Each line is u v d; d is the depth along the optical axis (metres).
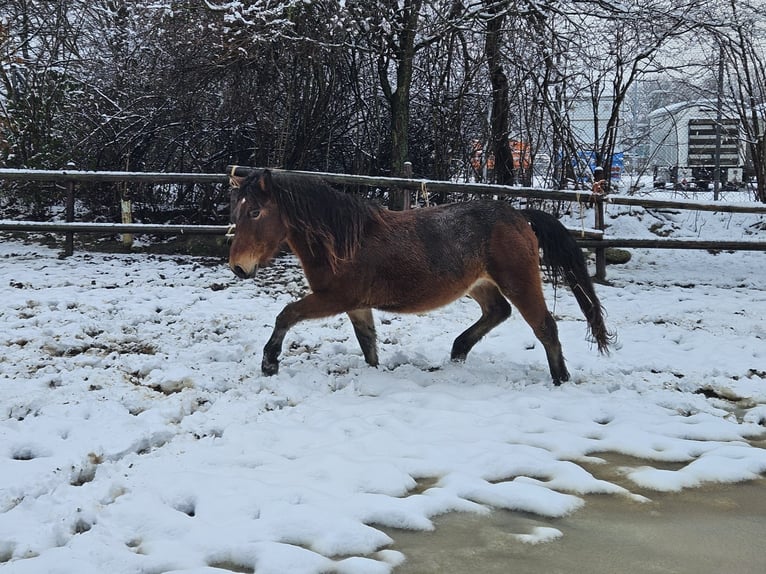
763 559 3.01
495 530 3.26
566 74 13.09
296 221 5.22
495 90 13.02
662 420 4.73
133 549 3.06
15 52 13.21
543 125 13.40
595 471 3.98
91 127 12.47
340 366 5.80
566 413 4.84
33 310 7.47
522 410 4.84
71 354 6.12
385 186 10.31
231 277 9.73
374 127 13.34
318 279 5.36
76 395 4.86
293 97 12.23
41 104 12.83
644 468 3.97
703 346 6.82
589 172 13.47
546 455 4.10
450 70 13.51
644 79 14.09
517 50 12.68
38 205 12.48
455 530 3.26
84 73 13.16
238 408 4.72
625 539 3.19
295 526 3.15
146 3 11.25
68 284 8.88
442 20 11.70
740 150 18.44
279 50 11.25
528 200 12.70
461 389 5.32
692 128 18.98
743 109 14.16
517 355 6.34
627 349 6.70
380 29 11.26
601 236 10.09
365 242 5.32
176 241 11.36
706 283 10.42
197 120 12.53
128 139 12.37
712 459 4.01
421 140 13.84
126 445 4.05
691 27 12.55
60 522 3.16
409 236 5.35
